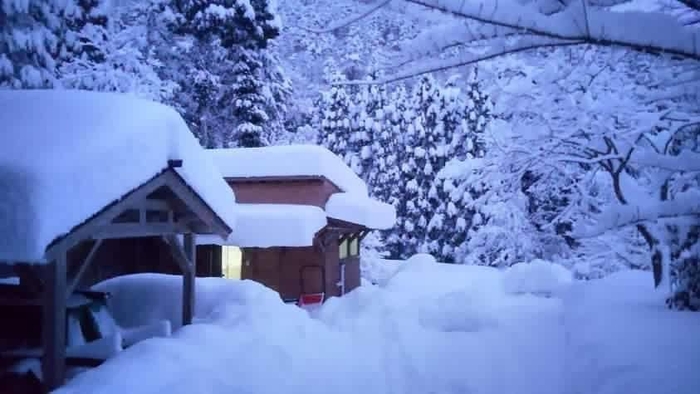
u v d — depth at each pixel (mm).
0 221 6344
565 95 8867
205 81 25922
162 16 23141
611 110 8266
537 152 8492
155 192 9320
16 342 8258
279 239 16984
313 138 40344
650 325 8969
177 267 15727
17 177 6512
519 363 9562
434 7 2727
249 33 27062
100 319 9562
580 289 14305
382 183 37719
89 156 7152
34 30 16906
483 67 10086
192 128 26406
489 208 21656
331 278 19688
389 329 12812
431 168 36125
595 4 2850
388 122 38281
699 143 7684
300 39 34188
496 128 10039
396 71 3109
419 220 36188
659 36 2611
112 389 6438
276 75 30047
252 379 7996
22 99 8500
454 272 25578
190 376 7281
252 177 19859
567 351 9820
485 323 12984
